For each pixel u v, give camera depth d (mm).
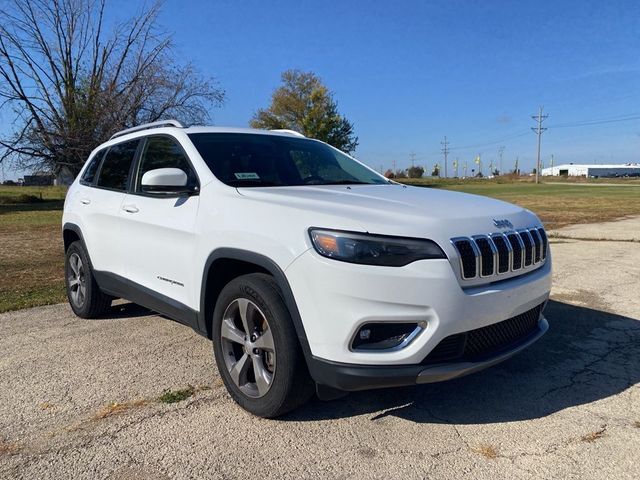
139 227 4203
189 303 3723
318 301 2799
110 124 28766
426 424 3150
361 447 2895
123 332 4930
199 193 3719
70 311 5758
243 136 4402
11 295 6531
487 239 3037
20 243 12422
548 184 74750
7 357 4289
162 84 29156
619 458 2766
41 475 2652
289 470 2682
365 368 2750
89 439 2996
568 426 3113
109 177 5000
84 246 5113
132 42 29172
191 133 4188
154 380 3805
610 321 5211
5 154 28281
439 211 3121
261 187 3709
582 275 7406
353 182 4344
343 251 2764
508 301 3043
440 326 2764
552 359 4191
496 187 57094
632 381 3758
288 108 57969
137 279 4332
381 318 2727
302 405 3219
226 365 3410
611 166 161375
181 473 2662
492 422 3170
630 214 18922
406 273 2729
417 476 2621
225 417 3248
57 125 29250
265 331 3105
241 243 3195
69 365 4102
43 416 3271
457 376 2875
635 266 8086
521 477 2605
